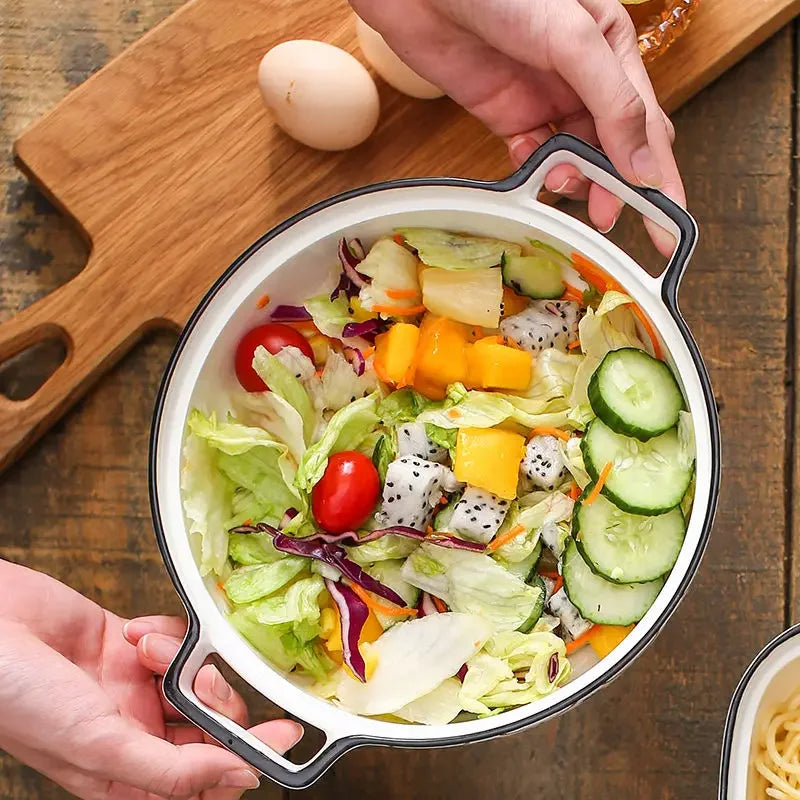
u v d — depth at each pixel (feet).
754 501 3.54
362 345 3.34
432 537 3.28
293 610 3.24
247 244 3.47
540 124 3.40
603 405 3.22
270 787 3.55
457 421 3.28
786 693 3.42
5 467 3.51
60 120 3.47
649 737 3.53
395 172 3.47
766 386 3.55
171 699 3.08
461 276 3.29
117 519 3.56
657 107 3.29
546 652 3.22
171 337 3.54
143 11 3.58
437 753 3.55
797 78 3.56
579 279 3.32
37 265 3.58
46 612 3.28
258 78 3.41
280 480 3.30
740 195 3.56
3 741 3.18
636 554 3.22
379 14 3.28
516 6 3.16
